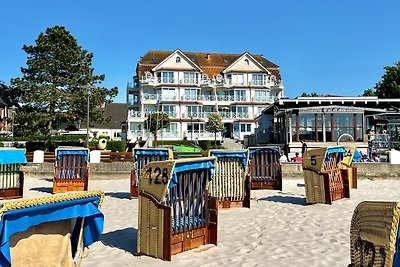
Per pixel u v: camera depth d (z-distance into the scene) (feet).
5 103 194.80
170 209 23.32
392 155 73.87
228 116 203.62
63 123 124.47
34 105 115.75
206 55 224.33
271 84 214.28
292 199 48.80
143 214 24.35
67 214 16.03
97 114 119.75
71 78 119.03
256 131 150.61
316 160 44.60
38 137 144.56
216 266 22.25
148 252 24.06
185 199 25.38
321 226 32.94
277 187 57.62
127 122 190.49
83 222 17.06
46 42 119.44
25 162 48.34
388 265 11.22
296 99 107.96
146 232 24.18
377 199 47.93
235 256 24.09
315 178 44.73
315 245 26.68
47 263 15.89
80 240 16.93
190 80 201.67
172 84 197.98
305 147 88.53
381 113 99.30
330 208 41.75
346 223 34.04
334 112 98.48
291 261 22.99
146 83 196.13
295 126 98.58
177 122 194.08
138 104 206.08
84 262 22.95
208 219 26.84
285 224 33.96
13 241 14.92
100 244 27.04
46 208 15.19
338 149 47.26
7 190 49.88
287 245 26.76
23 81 115.24
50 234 16.12
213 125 179.63
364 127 98.89
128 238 28.71
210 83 204.74
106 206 43.65
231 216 37.93
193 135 189.26
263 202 46.52
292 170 72.84
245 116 205.36
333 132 98.43
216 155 42.39
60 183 56.59
